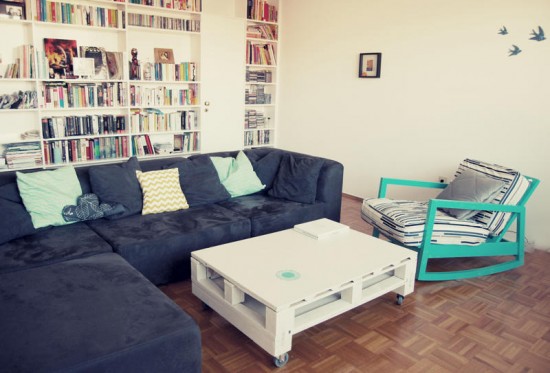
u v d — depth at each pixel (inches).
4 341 60.6
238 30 208.8
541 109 140.1
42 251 95.5
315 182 143.1
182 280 114.7
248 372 79.7
